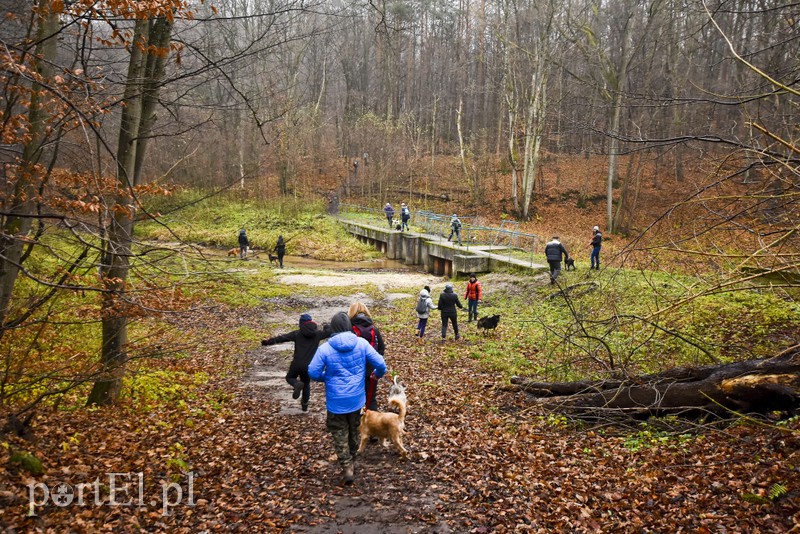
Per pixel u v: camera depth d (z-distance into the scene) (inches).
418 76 2477.9
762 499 176.7
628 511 185.8
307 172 1829.5
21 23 207.0
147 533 174.9
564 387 327.3
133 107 277.3
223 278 238.2
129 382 361.7
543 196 1705.2
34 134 195.0
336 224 1610.5
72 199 181.8
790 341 372.5
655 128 786.8
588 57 1135.0
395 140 1980.8
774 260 211.5
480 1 1628.9
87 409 302.0
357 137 2075.5
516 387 355.3
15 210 189.2
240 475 227.8
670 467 214.1
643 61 959.6
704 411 259.3
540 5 1328.7
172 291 221.5
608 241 1235.2
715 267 270.7
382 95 2315.5
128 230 234.1
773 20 296.4
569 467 228.8
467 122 2368.4
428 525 184.4
